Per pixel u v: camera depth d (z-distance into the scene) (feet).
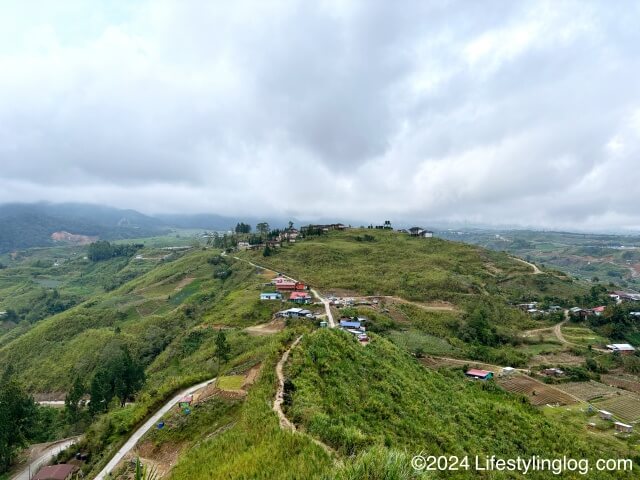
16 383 208.23
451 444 105.91
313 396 91.86
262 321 299.38
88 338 354.13
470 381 217.77
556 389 235.40
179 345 293.64
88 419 224.33
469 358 267.59
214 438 85.71
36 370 328.70
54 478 125.90
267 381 101.30
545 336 325.42
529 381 241.96
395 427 99.19
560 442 144.15
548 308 382.83
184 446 107.76
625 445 169.48
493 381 229.04
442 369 224.94
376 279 395.96
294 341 146.20
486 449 118.73
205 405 120.67
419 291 369.71
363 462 44.37
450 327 309.01
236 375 138.62
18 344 379.76
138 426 127.75
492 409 156.66
